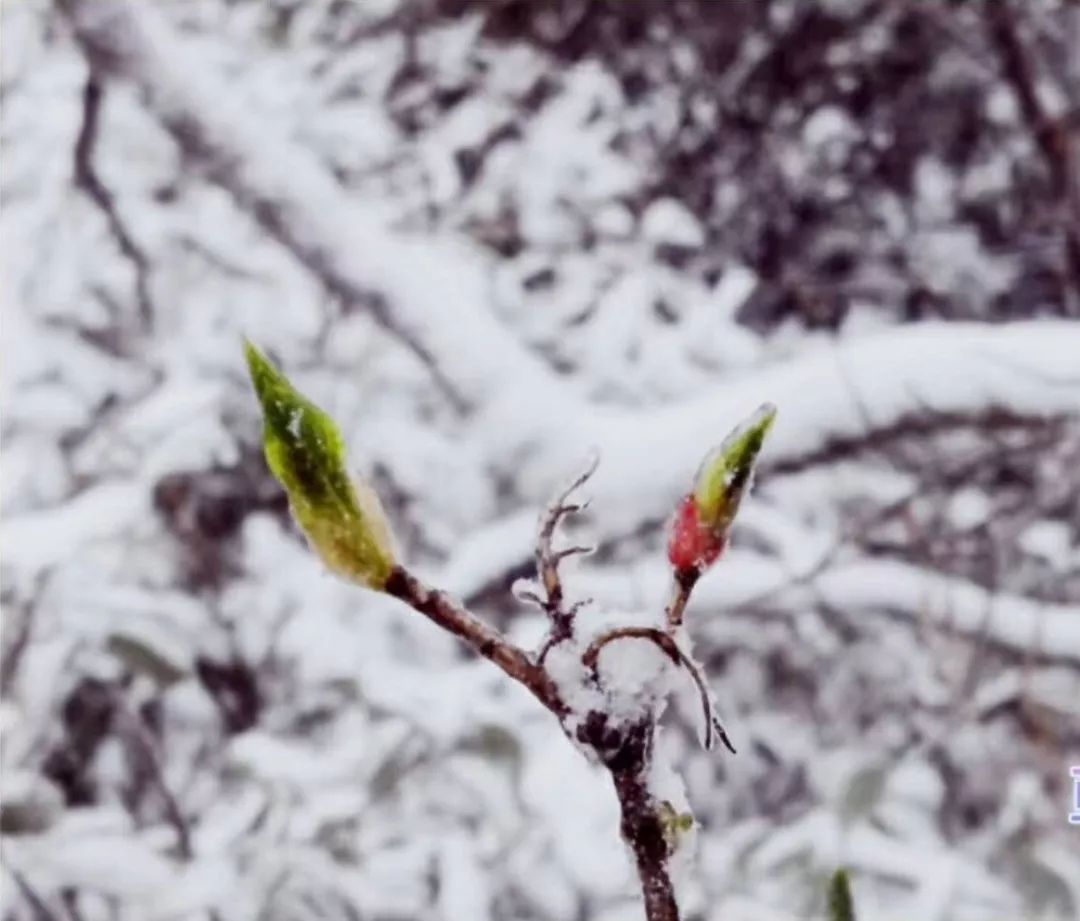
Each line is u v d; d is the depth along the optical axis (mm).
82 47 1719
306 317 2250
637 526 1633
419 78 2707
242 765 1695
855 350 1523
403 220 2453
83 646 1852
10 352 2148
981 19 2557
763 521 1762
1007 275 2570
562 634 541
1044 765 1791
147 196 2338
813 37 2717
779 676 2102
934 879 1604
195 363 2201
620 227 2428
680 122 2703
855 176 2697
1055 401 1455
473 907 1638
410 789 1737
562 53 2727
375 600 1938
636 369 2178
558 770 1600
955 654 1829
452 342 1696
